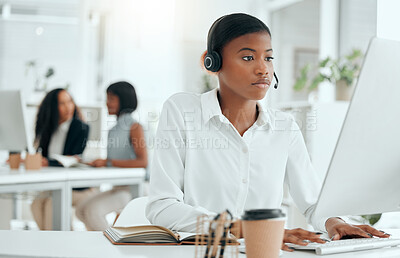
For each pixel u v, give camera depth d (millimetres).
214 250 869
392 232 1415
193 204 1486
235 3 6887
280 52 6449
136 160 3475
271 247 907
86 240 1167
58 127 3799
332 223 1338
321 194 1100
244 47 1416
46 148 3779
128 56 7367
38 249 1052
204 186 1505
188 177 1498
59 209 2965
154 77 7391
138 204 1912
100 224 3428
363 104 1033
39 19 7242
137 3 7324
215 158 1509
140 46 7340
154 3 7309
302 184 1573
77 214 3477
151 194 1430
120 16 7352
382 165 1120
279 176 1562
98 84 7367
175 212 1309
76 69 7301
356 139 1060
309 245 1109
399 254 1102
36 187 2824
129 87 3635
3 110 3246
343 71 3951
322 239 1198
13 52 7180
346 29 5258
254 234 906
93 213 3418
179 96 1600
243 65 1422
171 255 1018
